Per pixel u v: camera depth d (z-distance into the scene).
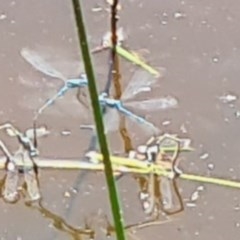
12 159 0.42
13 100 0.45
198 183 0.41
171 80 0.46
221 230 0.39
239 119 0.44
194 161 0.42
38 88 0.46
